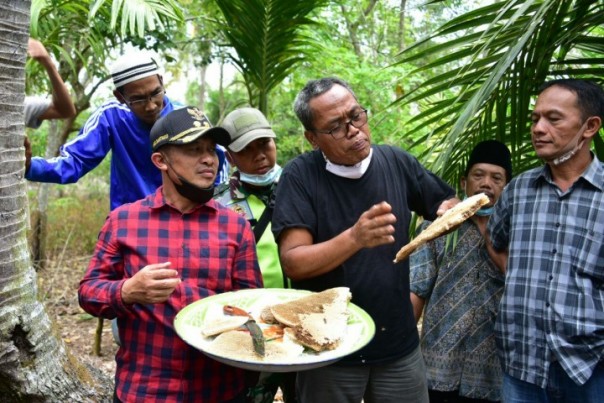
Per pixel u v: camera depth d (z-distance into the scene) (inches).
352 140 74.3
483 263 89.4
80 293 68.1
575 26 88.9
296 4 160.2
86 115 364.8
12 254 74.2
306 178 79.6
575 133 68.7
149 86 99.3
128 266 69.1
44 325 80.2
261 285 74.9
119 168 108.3
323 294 69.8
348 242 67.3
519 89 93.8
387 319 79.4
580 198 70.2
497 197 88.4
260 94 182.1
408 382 81.5
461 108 93.6
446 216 65.1
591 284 68.7
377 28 345.4
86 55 229.1
